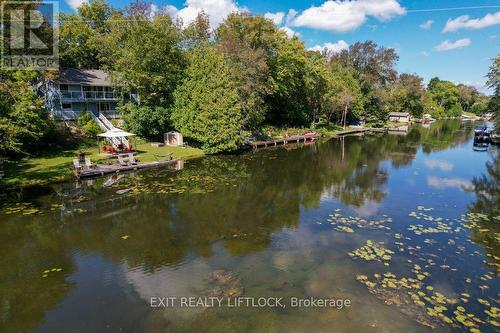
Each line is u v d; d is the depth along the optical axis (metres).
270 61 42.41
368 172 23.56
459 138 47.00
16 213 14.16
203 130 29.41
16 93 19.09
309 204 15.86
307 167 25.41
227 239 11.69
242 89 34.19
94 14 49.81
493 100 33.12
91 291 8.48
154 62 33.16
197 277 9.14
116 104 41.47
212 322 7.30
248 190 18.36
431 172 23.50
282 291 8.45
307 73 49.81
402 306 7.80
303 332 6.98
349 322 7.26
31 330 7.07
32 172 20.89
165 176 21.33
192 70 30.80
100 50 39.72
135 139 32.25
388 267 9.66
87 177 20.36
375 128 64.25
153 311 7.67
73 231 12.35
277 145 39.16
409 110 91.06
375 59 74.12
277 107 49.69
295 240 11.59
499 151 33.59
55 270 9.55
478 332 6.91
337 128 58.81
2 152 22.55
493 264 9.88
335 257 10.30
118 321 7.34
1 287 8.69
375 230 12.53
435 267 9.68
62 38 42.25
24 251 10.74
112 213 14.30
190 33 39.78
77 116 33.97
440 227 12.85
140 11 36.44
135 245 11.20
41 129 24.27
